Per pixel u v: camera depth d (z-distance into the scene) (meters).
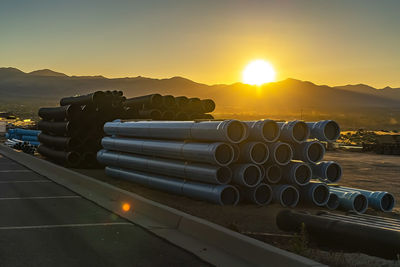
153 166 14.10
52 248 7.62
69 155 22.27
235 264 6.86
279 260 6.39
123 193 12.11
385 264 6.88
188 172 12.34
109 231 8.95
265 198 12.11
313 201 12.02
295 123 11.69
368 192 12.53
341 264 6.83
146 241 8.22
